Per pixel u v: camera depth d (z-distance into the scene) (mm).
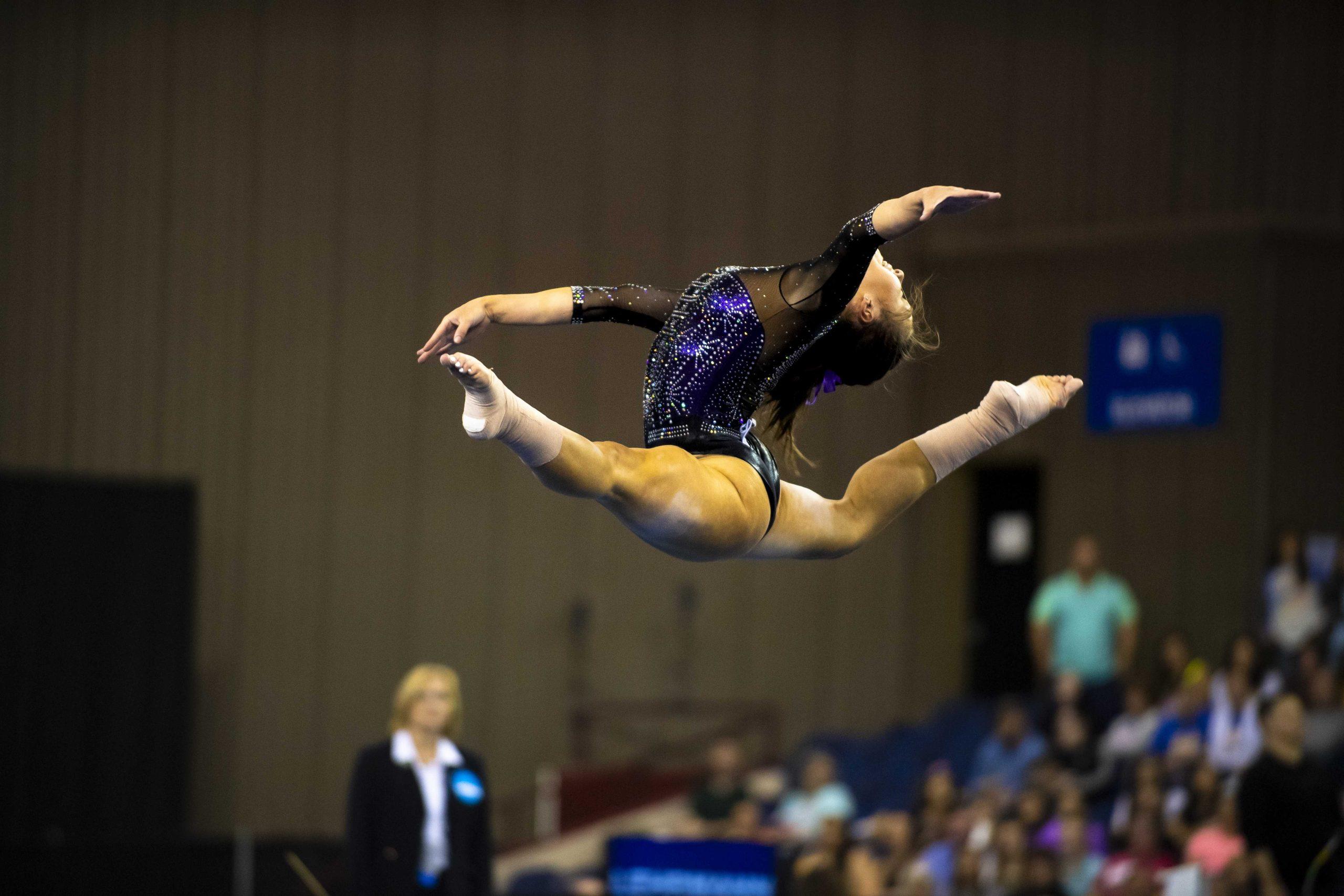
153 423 39219
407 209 40250
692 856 17328
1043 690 33875
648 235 40562
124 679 36438
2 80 39156
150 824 36250
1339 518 35250
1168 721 28125
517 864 34188
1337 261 35719
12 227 39062
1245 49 36875
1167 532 36281
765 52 40875
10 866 21000
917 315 10945
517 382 39875
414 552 39719
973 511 40562
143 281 39406
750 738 40031
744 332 9578
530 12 40875
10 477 35969
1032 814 25953
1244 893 17156
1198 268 36500
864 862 23922
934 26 40312
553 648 40000
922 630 40312
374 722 39219
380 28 40469
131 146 39562
